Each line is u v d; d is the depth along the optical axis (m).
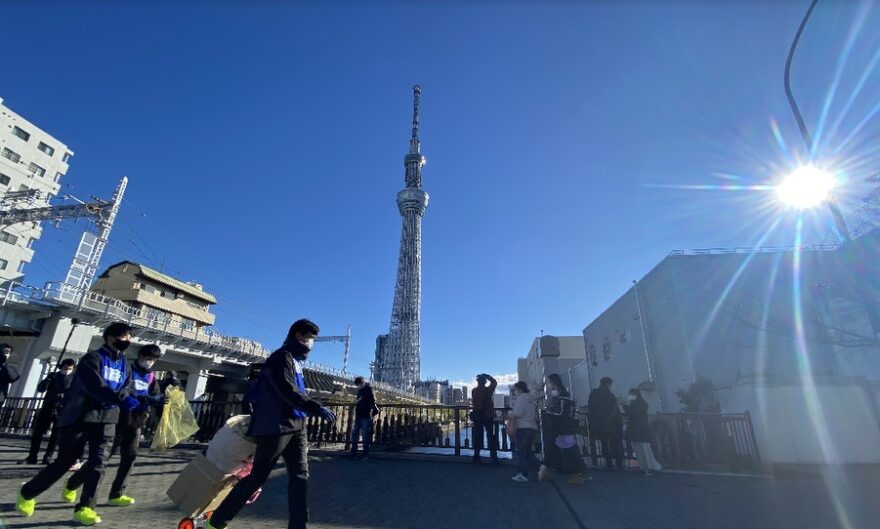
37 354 28.00
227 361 44.97
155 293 47.31
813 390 10.55
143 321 34.50
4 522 3.95
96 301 30.52
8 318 27.44
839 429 10.11
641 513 5.24
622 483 7.32
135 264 46.34
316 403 3.67
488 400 9.13
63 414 4.14
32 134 54.56
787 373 16.94
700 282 19.64
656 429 9.88
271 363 3.71
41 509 4.48
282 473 7.33
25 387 27.42
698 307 19.41
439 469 8.30
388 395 59.09
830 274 13.03
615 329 27.08
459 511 5.20
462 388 146.62
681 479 7.86
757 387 10.65
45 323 28.95
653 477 8.02
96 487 4.11
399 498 5.82
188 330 39.00
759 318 15.78
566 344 55.25
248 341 48.28
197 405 11.24
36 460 7.66
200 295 53.69
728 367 18.20
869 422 10.18
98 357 4.33
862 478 8.23
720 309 17.70
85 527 3.93
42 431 7.71
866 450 9.86
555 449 7.56
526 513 5.16
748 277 17.89
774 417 10.32
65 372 7.96
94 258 28.20
